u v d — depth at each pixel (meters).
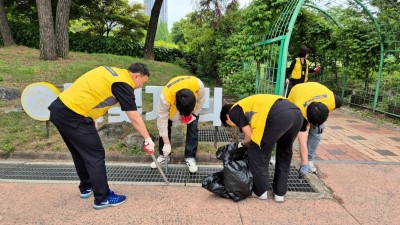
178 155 3.76
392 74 6.88
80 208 2.58
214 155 3.79
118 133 4.24
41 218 2.42
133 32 15.98
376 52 6.96
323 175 3.35
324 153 4.11
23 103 3.81
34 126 4.57
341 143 4.61
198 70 12.41
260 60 5.10
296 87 3.06
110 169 3.48
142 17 15.92
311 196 2.86
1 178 3.18
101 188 2.52
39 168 3.46
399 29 6.38
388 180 3.24
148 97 6.82
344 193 2.93
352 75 7.63
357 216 2.53
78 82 2.45
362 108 7.61
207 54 11.17
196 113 3.37
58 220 2.39
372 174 3.39
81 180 2.72
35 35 12.41
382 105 7.01
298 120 2.52
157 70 10.41
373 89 7.53
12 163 3.60
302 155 2.95
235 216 2.49
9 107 5.49
